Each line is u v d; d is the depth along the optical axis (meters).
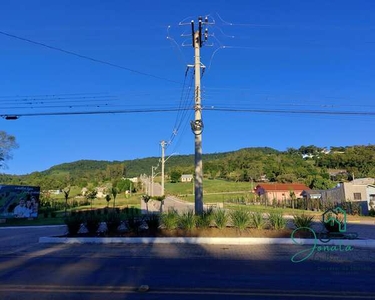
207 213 16.30
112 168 120.00
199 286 7.03
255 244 13.23
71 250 12.12
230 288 6.87
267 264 9.39
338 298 6.20
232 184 101.31
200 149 18.05
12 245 13.90
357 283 7.30
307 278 7.74
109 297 6.26
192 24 19.55
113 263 9.60
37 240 15.29
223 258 10.31
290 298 6.19
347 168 95.50
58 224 24.75
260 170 104.69
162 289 6.80
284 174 97.94
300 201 49.81
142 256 10.72
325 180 82.31
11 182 81.44
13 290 6.77
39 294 6.47
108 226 15.48
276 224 15.53
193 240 13.65
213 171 116.50
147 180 96.12
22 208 30.61
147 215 16.03
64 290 6.75
